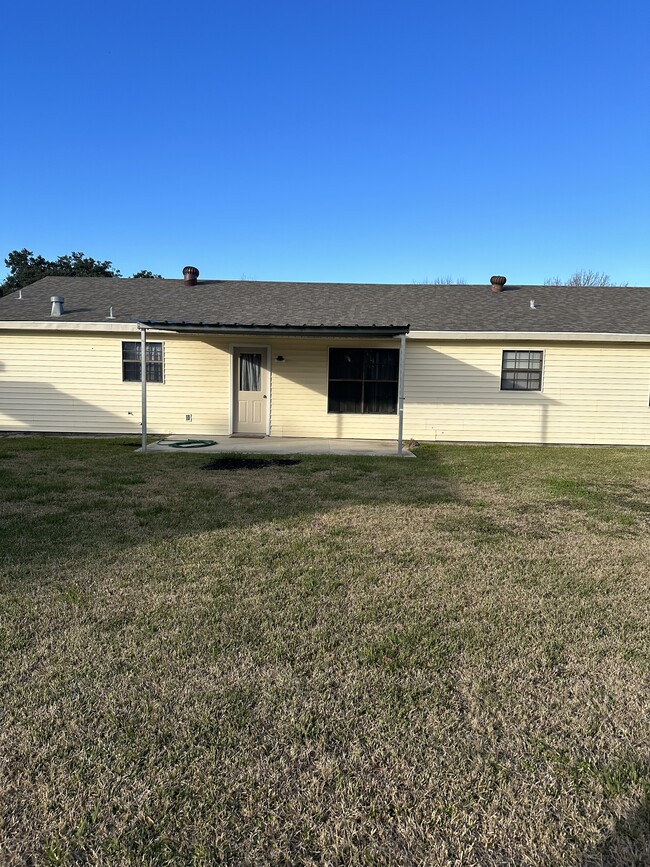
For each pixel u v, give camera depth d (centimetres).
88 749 182
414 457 912
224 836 149
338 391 1161
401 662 240
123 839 148
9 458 830
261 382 1168
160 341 1152
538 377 1136
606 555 394
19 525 443
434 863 143
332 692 217
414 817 157
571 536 441
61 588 314
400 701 212
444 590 324
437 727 196
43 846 146
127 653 243
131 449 952
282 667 235
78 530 432
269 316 1197
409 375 1148
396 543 415
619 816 157
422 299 1346
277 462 832
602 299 1348
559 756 182
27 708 203
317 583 330
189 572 345
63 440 1071
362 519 487
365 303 1308
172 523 460
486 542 421
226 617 281
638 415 1130
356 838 150
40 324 1117
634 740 191
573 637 267
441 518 495
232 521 472
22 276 3803
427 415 1148
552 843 148
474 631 271
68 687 217
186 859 143
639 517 507
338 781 170
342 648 252
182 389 1163
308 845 148
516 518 498
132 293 1348
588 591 325
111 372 1154
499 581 339
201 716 200
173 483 645
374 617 285
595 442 1137
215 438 1130
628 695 218
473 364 1137
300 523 469
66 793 163
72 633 261
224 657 241
